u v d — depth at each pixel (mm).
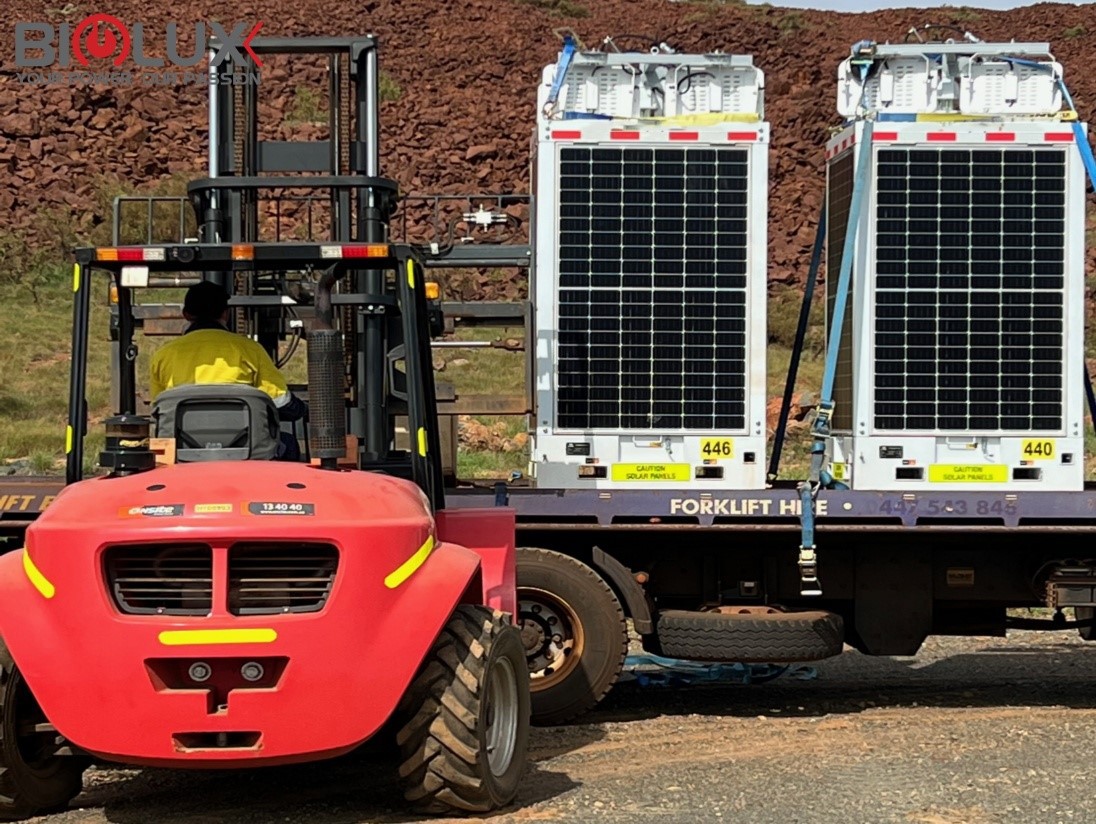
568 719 9109
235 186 8141
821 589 9680
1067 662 12023
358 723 6383
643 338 9734
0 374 33906
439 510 7734
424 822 6754
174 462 7027
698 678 10836
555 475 9703
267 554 6473
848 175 10016
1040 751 8195
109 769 8148
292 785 7621
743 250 9734
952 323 9641
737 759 8031
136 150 51844
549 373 9711
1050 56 10180
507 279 41344
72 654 6328
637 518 9344
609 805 7000
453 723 6648
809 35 63000
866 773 7625
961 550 9719
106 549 6402
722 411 9719
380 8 63938
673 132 9727
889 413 9617
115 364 8680
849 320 9867
